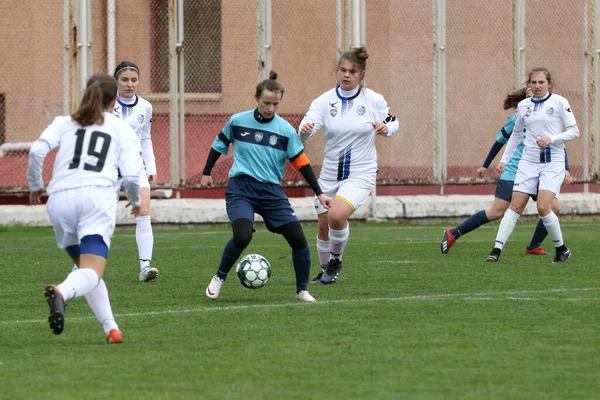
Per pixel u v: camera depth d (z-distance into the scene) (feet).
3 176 155.94
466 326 63.16
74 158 55.98
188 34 159.12
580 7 171.22
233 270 97.40
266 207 74.38
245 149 74.02
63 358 53.83
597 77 169.37
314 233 144.56
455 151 168.25
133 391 46.24
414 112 165.68
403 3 164.76
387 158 165.27
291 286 84.48
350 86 85.66
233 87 159.43
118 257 110.63
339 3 156.87
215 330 62.23
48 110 156.56
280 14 160.45
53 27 155.84
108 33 156.56
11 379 48.78
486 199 168.25
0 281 88.74
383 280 87.92
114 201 56.39
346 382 47.93
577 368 50.88
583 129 170.50
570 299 75.05
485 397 45.01
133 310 71.15
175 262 104.73
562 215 171.22
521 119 104.53
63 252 115.34
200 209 156.46
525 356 53.78
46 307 73.26
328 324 64.13
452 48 167.32
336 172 86.48
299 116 161.79
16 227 150.10
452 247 120.88
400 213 164.04
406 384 47.47
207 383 47.80
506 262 103.09
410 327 62.85
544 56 170.30
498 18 168.25
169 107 157.48
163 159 158.92
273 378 48.83
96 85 57.11
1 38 156.25
